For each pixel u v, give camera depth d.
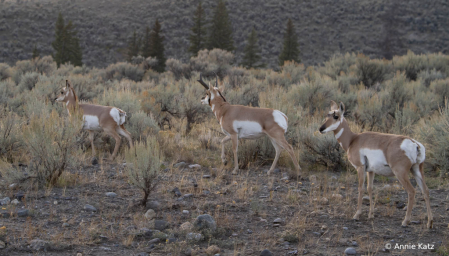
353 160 6.58
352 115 14.09
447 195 7.79
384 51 69.81
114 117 10.04
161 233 5.68
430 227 6.06
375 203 7.38
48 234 5.55
